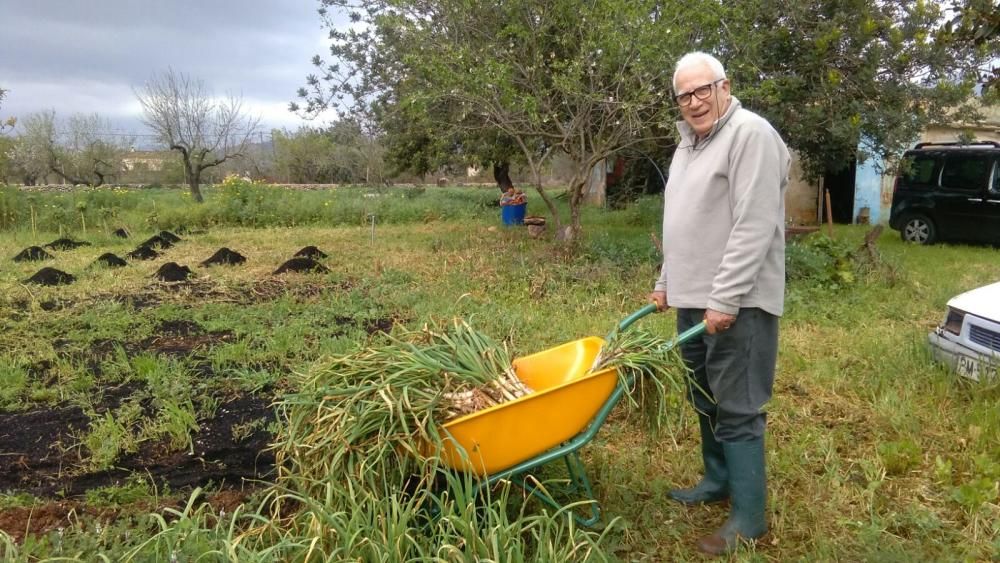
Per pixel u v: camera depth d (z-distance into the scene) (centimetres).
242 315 682
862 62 970
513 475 297
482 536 260
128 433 410
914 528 319
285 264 935
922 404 454
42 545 285
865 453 394
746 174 275
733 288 276
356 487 272
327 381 311
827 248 841
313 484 280
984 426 404
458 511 276
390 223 1675
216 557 246
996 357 436
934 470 369
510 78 875
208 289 825
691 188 296
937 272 933
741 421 298
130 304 725
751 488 300
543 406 277
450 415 283
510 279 848
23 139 3341
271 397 477
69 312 690
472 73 844
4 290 791
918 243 1268
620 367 296
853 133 955
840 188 1631
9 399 466
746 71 870
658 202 1566
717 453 338
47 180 3547
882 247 1208
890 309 711
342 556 243
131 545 294
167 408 427
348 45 1297
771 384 304
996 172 1168
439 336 338
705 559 300
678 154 310
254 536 282
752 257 274
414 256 1071
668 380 305
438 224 1609
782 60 1006
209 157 2838
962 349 462
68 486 356
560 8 834
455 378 306
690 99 284
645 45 786
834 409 457
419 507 266
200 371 524
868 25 933
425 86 1012
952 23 470
